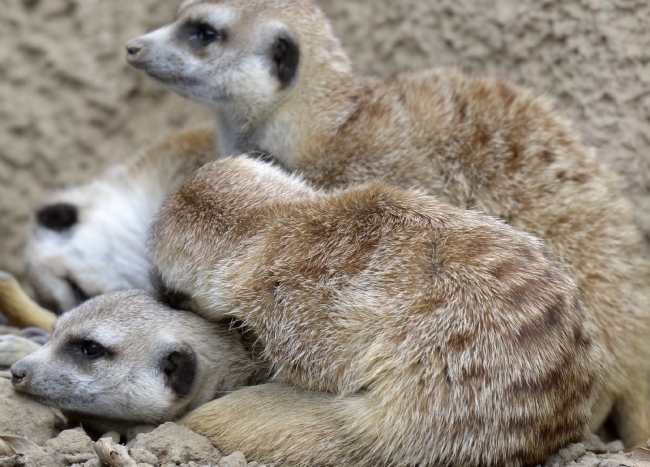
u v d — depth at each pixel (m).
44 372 5.64
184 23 7.75
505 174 6.94
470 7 9.66
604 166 7.41
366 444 5.22
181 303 6.07
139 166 8.73
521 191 6.87
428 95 7.40
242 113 7.75
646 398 7.05
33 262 8.34
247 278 5.63
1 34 10.99
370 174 7.20
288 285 5.52
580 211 6.82
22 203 11.10
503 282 5.28
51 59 10.98
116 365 5.72
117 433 5.84
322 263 5.50
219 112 7.93
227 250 5.78
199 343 5.91
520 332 5.16
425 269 5.34
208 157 8.45
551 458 5.34
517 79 9.43
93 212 8.48
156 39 7.68
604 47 9.02
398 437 5.14
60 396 5.66
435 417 5.09
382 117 7.36
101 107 11.00
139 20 10.90
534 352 5.15
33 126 11.05
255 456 5.30
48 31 10.99
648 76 8.88
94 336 5.72
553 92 9.25
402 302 5.26
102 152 10.97
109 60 10.97
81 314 5.89
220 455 5.34
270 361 5.72
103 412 5.78
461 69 7.87
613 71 8.98
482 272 5.30
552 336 5.22
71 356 5.73
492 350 5.12
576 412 5.42
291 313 5.48
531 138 7.06
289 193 6.06
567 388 5.28
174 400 5.79
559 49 9.23
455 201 7.00
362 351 5.28
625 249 6.91
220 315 5.94
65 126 11.05
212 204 5.94
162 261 6.00
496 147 7.02
